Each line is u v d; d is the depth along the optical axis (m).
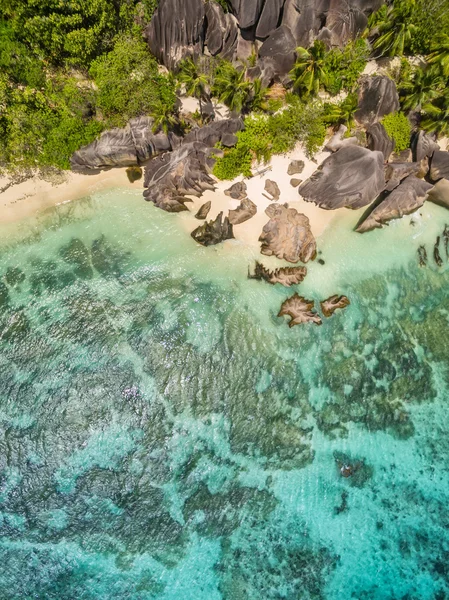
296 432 23.28
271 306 24.77
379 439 23.33
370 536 21.92
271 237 24.80
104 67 25.03
